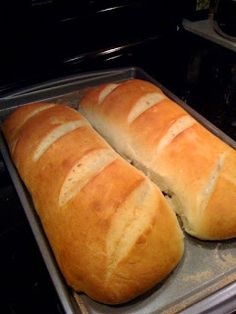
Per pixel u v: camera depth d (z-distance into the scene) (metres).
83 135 0.35
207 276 0.28
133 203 0.28
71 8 0.42
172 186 0.32
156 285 0.27
